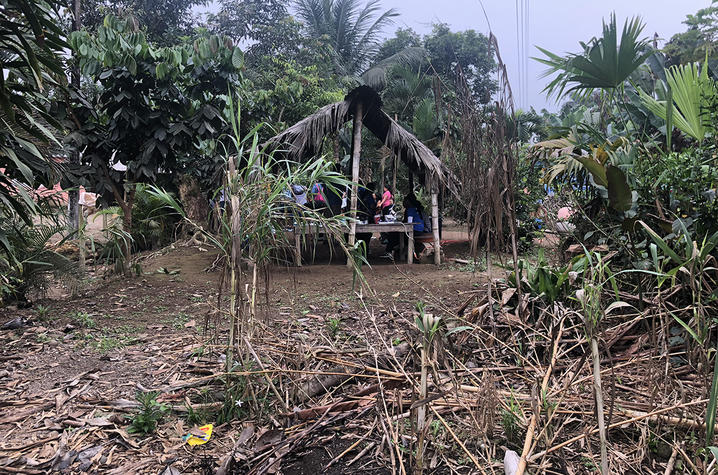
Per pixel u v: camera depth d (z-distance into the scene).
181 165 9.62
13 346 3.98
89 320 4.64
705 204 3.70
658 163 4.12
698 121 4.30
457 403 2.55
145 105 6.87
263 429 2.49
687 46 12.41
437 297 5.52
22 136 4.14
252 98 9.91
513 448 2.25
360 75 21.78
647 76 6.23
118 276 6.95
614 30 4.64
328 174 2.84
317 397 2.87
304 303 5.30
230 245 2.73
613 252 3.88
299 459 2.26
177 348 3.83
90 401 2.88
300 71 15.39
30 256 5.36
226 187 2.76
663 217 3.83
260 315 4.61
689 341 2.95
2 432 2.56
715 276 3.33
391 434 2.29
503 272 6.80
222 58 6.96
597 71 4.83
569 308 3.35
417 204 8.75
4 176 3.80
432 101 11.89
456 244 10.91
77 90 6.52
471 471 2.13
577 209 4.68
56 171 5.14
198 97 7.06
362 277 2.98
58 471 2.20
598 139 4.88
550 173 5.12
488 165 3.30
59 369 3.47
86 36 6.49
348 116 7.86
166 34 17.95
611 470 2.09
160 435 2.48
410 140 7.79
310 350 2.99
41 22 3.29
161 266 7.85
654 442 2.22
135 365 3.50
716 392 1.51
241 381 2.70
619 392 2.74
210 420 2.63
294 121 13.73
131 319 4.82
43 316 4.84
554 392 2.40
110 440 2.46
